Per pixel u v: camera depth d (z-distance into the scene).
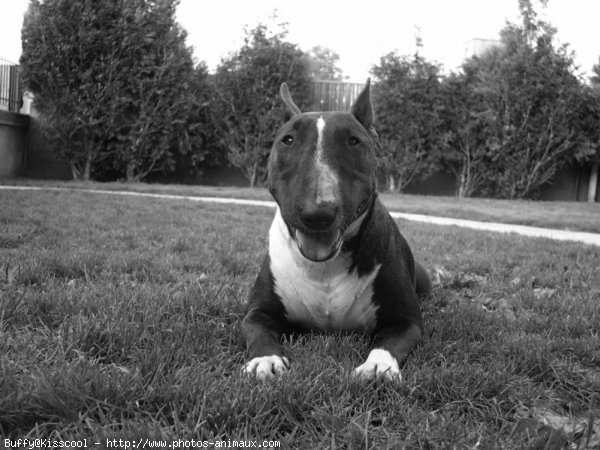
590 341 1.01
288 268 0.97
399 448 0.62
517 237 2.52
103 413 0.64
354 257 0.94
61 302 1.05
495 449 0.62
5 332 0.90
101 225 2.24
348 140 0.87
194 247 1.86
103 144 5.16
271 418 0.66
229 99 5.22
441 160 5.41
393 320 0.99
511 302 1.35
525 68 5.07
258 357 0.83
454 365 0.82
